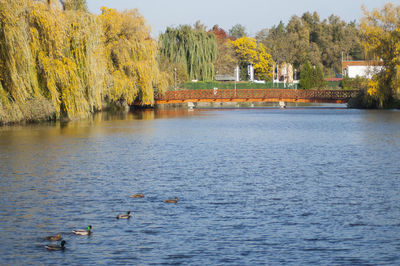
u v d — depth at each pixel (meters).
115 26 81.12
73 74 56.62
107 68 78.75
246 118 78.00
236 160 35.69
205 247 17.86
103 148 41.44
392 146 42.88
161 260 16.84
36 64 53.97
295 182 27.88
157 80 84.69
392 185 27.02
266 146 43.75
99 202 23.41
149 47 83.62
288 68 177.12
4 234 19.11
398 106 86.81
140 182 27.81
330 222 20.44
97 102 62.75
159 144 44.69
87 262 16.72
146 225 20.06
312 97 94.88
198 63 116.31
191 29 115.56
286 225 20.08
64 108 57.44
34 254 17.33
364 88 86.50
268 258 16.97
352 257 17.02
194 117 79.44
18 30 49.25
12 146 41.53
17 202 23.42
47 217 21.11
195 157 37.12
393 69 81.06
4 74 50.00
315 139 48.91
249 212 21.80
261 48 169.12
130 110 95.69
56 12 55.00
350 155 37.97
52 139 46.31
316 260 16.81
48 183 27.48
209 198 24.12
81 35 59.56
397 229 19.58
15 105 50.88
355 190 25.84
